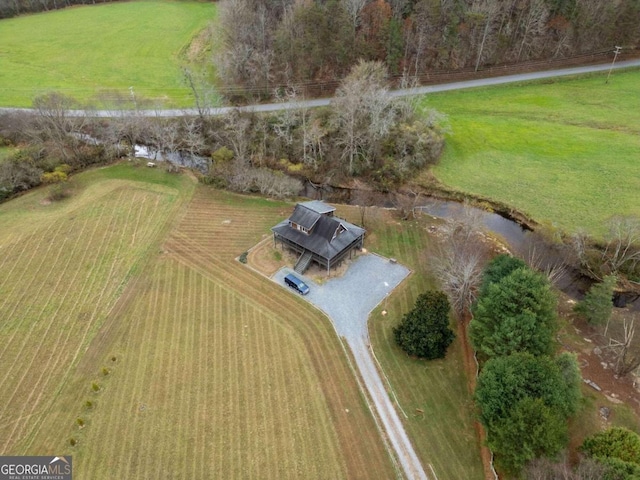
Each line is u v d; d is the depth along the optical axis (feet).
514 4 311.27
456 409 127.03
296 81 289.94
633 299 165.48
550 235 183.21
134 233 194.39
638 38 331.77
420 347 135.74
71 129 248.11
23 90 294.66
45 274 171.12
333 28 281.54
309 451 116.57
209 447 116.78
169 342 146.00
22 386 131.23
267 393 130.62
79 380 133.18
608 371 136.98
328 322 153.89
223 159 236.63
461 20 303.27
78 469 111.45
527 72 320.09
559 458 98.84
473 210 192.95
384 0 296.51
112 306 158.92
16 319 152.15
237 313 157.38
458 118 275.39
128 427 120.88
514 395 107.24
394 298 163.53
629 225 176.86
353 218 207.10
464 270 149.18
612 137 254.47
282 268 176.86
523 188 221.87
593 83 306.55
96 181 231.09
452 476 111.65
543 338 120.06
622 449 99.81
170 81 308.81
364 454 116.26
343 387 132.98
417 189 227.81
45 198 217.36
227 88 288.92
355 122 235.61
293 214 177.06
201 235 194.39
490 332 128.88
